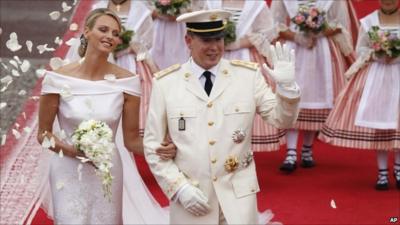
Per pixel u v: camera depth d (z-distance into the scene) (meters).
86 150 11.38
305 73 19.84
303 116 19.61
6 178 15.66
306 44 19.89
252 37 18.62
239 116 11.11
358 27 20.59
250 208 11.02
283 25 20.12
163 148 11.06
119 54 18.81
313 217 16.09
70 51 14.70
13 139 17.14
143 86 18.72
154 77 11.30
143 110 18.50
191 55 11.31
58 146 11.91
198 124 11.05
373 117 17.84
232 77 11.23
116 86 12.12
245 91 11.19
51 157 12.81
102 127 11.47
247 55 18.66
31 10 27.83
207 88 11.17
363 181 18.69
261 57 18.83
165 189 11.05
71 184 11.95
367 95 17.94
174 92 11.17
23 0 28.47
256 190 11.16
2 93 22.81
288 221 15.88
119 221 12.38
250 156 11.24
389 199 17.28
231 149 11.05
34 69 24.27
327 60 19.88
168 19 20.77
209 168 11.01
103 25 11.91
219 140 11.03
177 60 20.88
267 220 15.33
